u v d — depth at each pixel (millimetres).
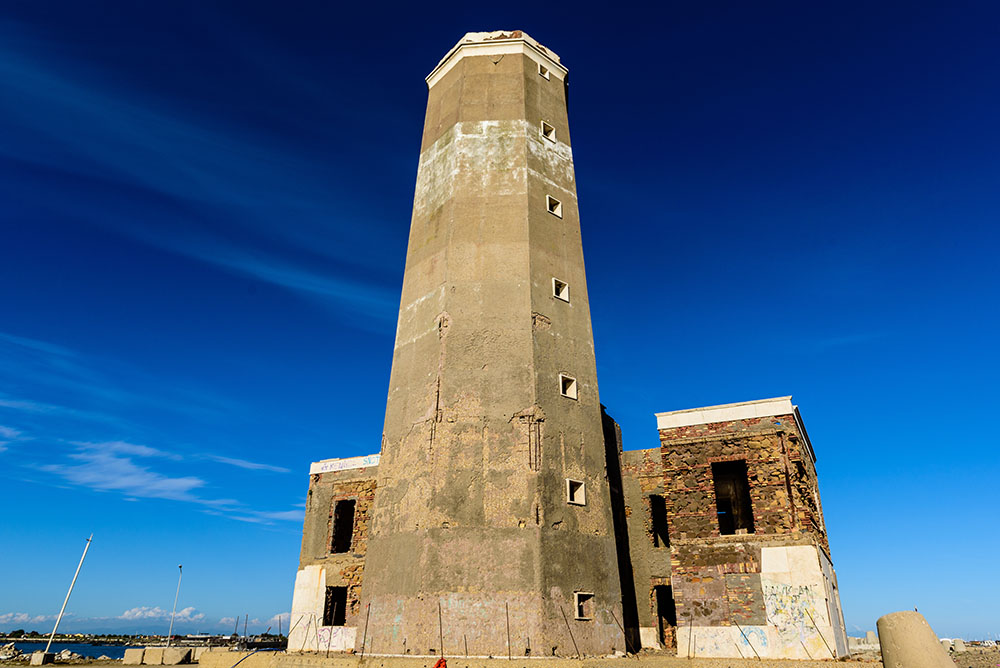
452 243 24812
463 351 22766
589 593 20297
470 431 21500
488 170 26234
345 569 28328
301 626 28250
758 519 20719
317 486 31188
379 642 20016
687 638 20141
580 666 17344
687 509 21672
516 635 18531
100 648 112188
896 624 11586
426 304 24625
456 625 18828
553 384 22812
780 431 21344
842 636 22750
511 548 19688
